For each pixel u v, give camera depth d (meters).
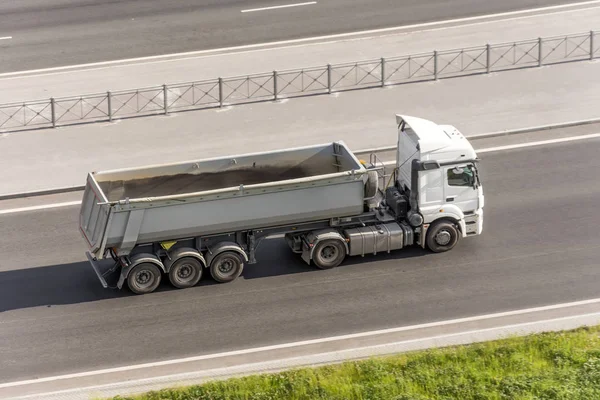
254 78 123.25
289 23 137.38
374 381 74.75
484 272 88.69
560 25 134.50
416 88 121.06
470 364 76.50
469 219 91.62
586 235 93.69
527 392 73.06
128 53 130.00
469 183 90.25
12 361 78.25
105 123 114.94
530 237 93.56
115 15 140.25
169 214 84.00
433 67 125.12
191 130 113.25
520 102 117.69
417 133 89.88
